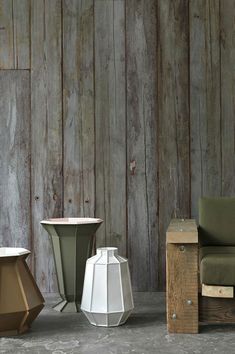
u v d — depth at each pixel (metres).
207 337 3.10
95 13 4.29
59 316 3.64
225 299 3.18
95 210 4.31
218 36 4.25
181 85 4.27
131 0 4.27
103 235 4.31
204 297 3.20
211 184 4.26
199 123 4.27
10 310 3.10
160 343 3.00
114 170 4.30
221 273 3.06
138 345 2.97
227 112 4.25
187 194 4.27
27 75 4.30
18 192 4.30
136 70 4.28
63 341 3.06
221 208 3.70
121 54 4.29
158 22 4.27
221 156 4.26
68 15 4.29
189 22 4.26
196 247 3.16
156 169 4.29
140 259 4.30
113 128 4.30
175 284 3.18
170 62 4.27
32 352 2.86
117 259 3.44
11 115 4.30
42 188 4.31
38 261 4.31
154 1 4.27
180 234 3.12
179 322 3.19
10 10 4.29
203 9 4.25
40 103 4.31
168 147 4.28
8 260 3.15
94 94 4.30
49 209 4.31
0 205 4.30
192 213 4.27
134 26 4.28
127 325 3.39
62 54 4.30
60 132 4.30
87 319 3.55
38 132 4.31
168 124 4.28
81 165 4.31
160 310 3.78
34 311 3.22
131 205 4.29
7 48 4.30
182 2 4.26
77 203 4.31
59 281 3.81
